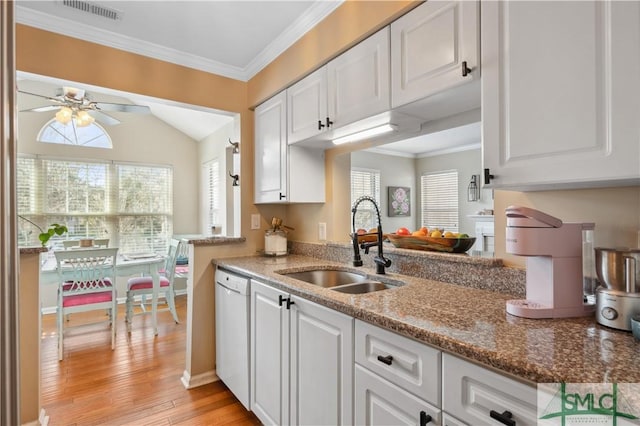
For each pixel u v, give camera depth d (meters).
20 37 1.92
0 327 0.50
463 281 1.52
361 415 1.18
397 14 1.47
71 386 2.36
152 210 5.09
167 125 5.26
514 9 1.06
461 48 1.23
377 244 1.87
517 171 1.05
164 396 2.24
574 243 1.04
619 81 0.85
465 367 0.87
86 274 3.09
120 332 3.51
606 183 1.00
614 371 0.69
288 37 2.17
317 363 1.41
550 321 1.01
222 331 2.31
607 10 0.87
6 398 0.52
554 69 0.97
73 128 4.52
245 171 2.71
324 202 2.46
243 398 2.02
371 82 1.62
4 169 0.52
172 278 3.84
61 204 4.41
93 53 2.14
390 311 1.13
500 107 1.09
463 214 5.48
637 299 0.90
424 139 4.89
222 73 2.63
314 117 2.00
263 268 2.04
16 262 0.55
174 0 1.84
